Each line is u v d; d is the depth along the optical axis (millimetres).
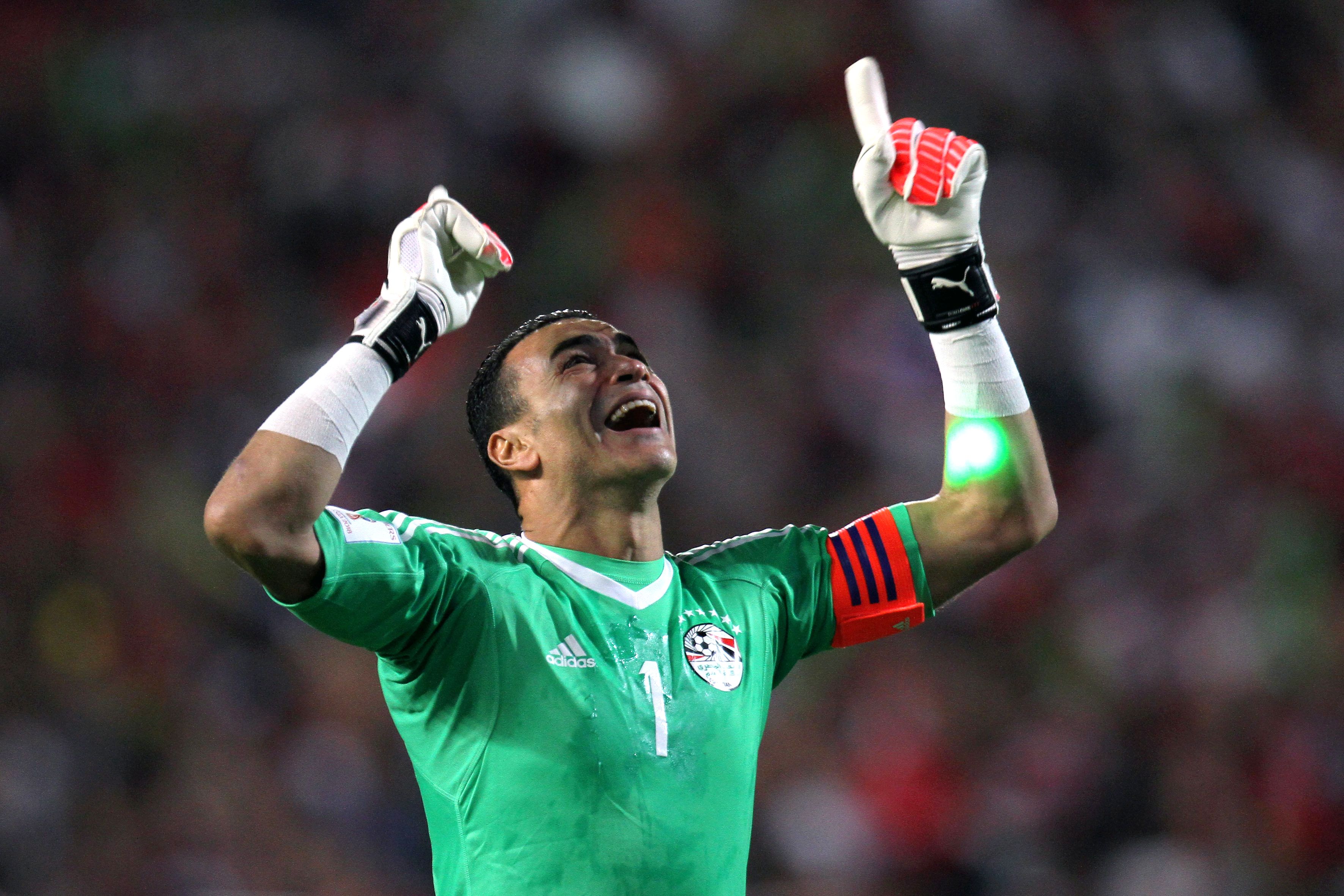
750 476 39875
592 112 47438
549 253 44938
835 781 32906
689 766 11008
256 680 33562
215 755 32094
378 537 11023
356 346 11352
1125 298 45906
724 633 11875
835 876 31656
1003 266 46250
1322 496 41688
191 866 30609
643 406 12406
